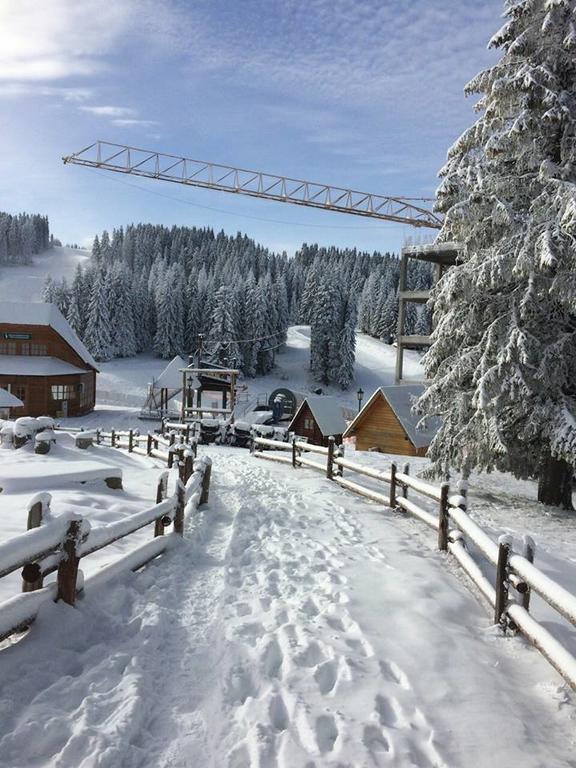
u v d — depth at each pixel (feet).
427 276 419.95
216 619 16.88
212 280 320.91
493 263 41.88
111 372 264.31
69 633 14.32
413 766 10.43
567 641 16.55
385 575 21.89
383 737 11.30
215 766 10.17
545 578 14.67
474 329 46.52
